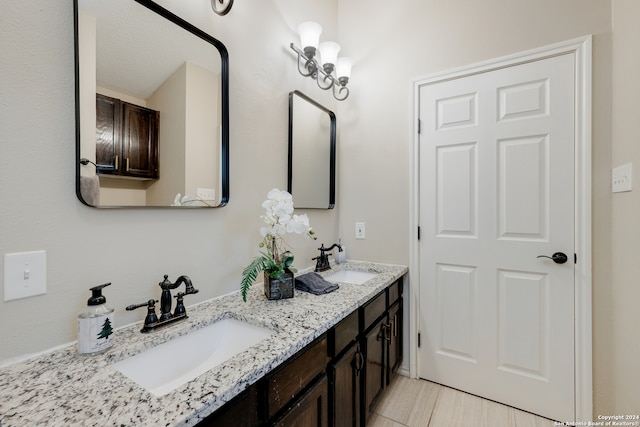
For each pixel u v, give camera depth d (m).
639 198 1.22
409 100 2.02
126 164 0.97
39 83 0.78
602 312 1.50
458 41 1.86
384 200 2.12
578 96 1.54
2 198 0.73
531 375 1.67
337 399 1.15
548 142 1.62
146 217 1.04
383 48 2.13
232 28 1.37
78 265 0.87
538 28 1.64
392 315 1.80
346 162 2.27
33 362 0.75
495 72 1.75
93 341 0.78
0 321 0.73
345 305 1.23
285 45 1.73
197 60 1.20
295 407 0.90
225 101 1.30
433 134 1.94
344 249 2.25
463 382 1.85
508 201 1.72
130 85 0.98
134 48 0.99
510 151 1.71
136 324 1.00
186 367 0.98
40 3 0.79
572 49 1.55
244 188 1.44
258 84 1.53
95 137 0.89
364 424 1.41
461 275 1.86
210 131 1.25
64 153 0.83
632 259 1.27
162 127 1.08
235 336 1.11
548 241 1.62
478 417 1.63
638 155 1.23
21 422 0.54
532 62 1.66
